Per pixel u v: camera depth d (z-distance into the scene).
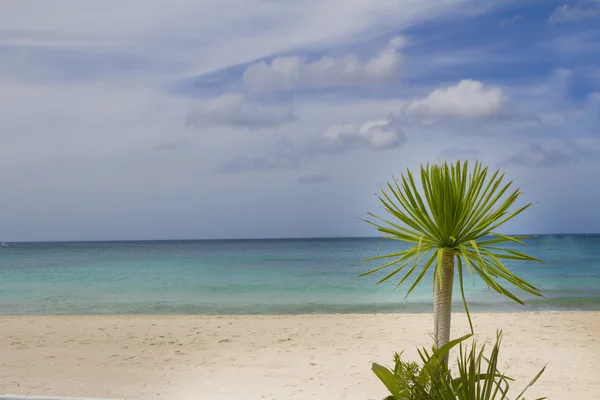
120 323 14.05
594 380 7.56
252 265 40.38
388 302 21.03
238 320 14.51
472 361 2.41
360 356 9.62
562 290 23.55
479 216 2.56
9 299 23.36
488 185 2.55
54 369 8.92
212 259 47.00
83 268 38.62
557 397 6.74
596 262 38.56
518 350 9.72
